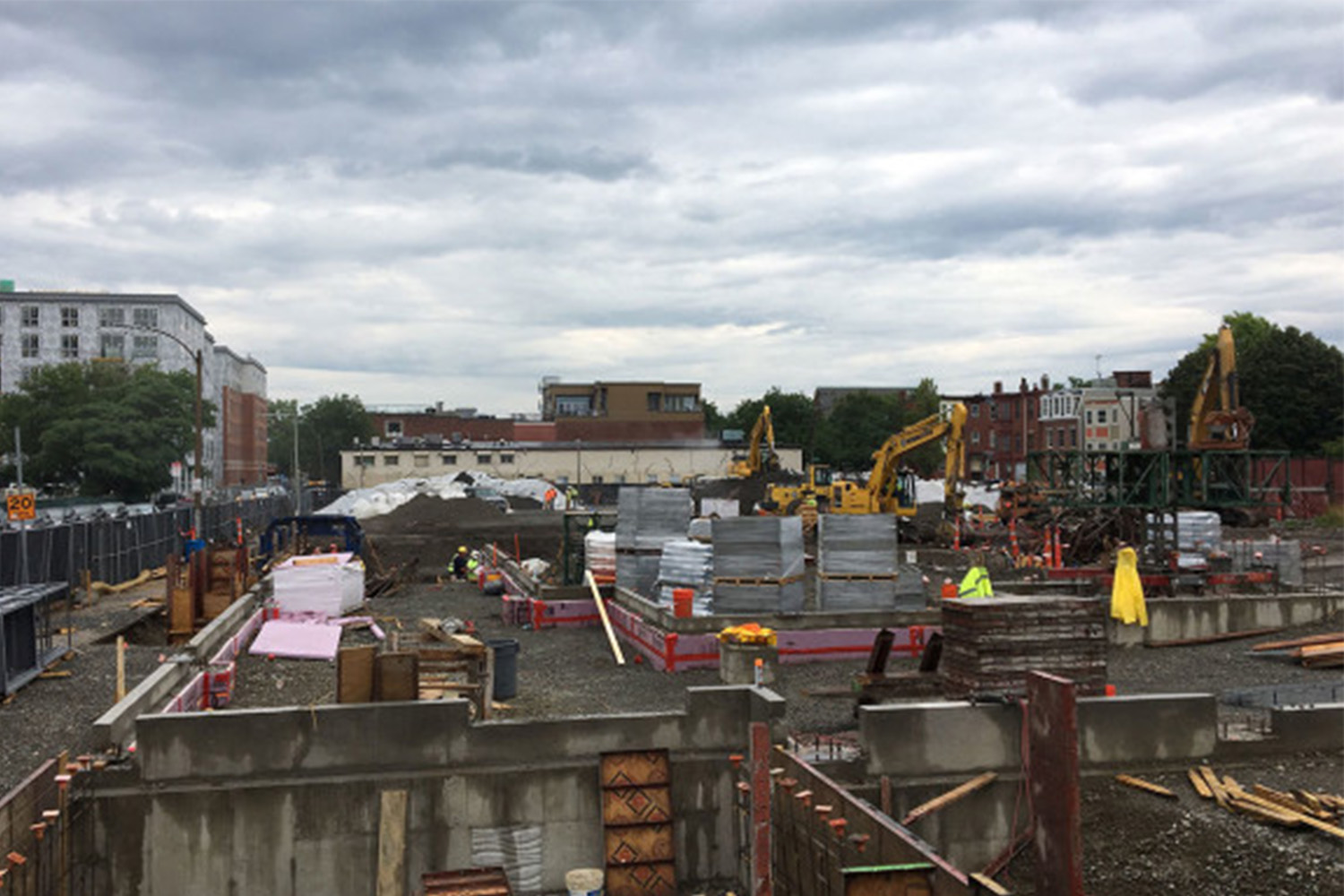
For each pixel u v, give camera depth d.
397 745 16.11
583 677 22.62
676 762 16.86
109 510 66.50
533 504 77.44
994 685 17.17
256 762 15.69
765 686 20.02
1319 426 77.31
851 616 24.08
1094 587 27.50
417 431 134.75
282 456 186.25
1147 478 30.91
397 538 54.50
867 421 117.81
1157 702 17.53
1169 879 14.61
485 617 31.25
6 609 19.36
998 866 15.95
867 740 16.62
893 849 11.88
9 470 84.44
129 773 15.30
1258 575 30.50
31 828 13.39
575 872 15.41
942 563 43.69
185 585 27.77
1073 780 10.09
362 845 15.91
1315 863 14.49
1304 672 23.16
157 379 85.94
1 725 17.86
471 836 16.20
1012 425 109.19
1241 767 17.70
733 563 24.50
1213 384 30.67
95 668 22.03
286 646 23.86
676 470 110.38
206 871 15.50
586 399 129.00
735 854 16.84
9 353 111.06
